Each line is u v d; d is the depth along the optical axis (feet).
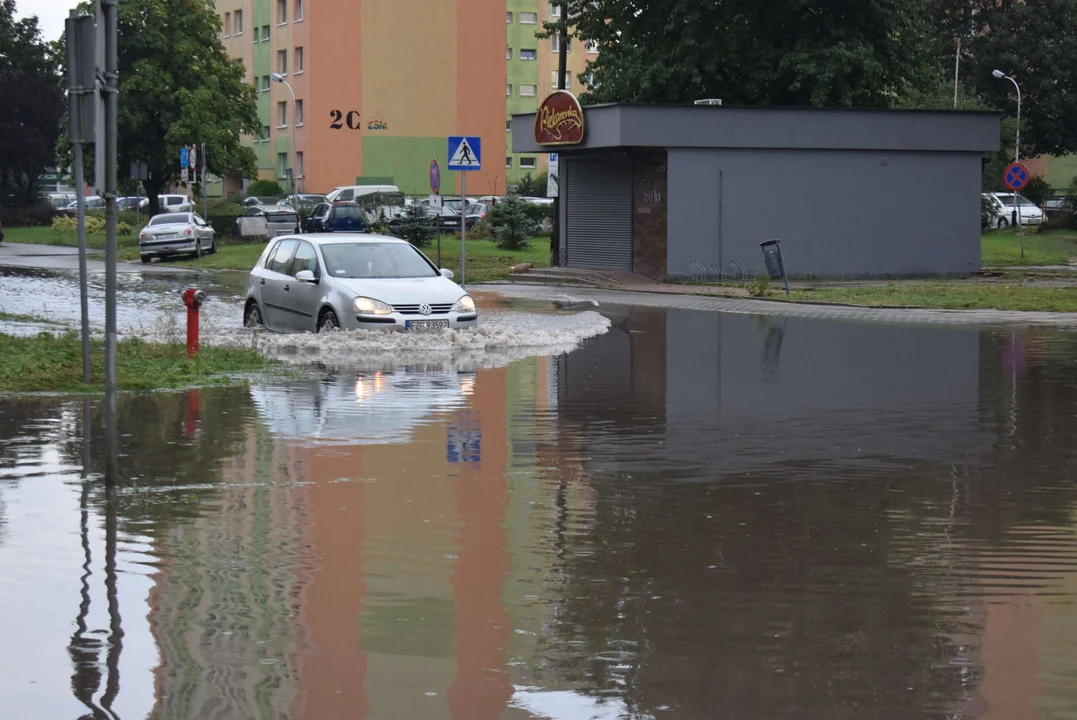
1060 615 25.22
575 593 26.61
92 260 192.65
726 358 71.26
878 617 25.08
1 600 25.89
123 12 263.70
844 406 53.21
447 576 27.81
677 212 141.69
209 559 29.07
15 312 101.50
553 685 21.39
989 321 95.71
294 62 332.60
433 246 203.21
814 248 145.89
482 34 340.59
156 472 38.75
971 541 31.09
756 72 171.73
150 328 87.40
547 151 153.28
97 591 26.53
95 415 49.57
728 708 20.39
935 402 54.49
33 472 38.65
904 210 148.56
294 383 59.72
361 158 330.75
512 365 67.56
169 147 266.77
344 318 77.30
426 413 50.70
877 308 107.45
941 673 21.99
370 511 33.78
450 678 21.70
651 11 175.83
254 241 228.43
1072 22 305.32
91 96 41.73
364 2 327.47
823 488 37.11
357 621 24.68
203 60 273.54
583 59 422.82
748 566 28.73
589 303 114.32
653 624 24.59
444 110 338.75
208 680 21.56
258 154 354.54
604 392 57.16
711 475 38.93
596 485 37.32
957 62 298.35
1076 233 235.20
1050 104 303.27
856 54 164.25
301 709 20.33
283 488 36.60
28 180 333.21
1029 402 54.54
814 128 144.36
